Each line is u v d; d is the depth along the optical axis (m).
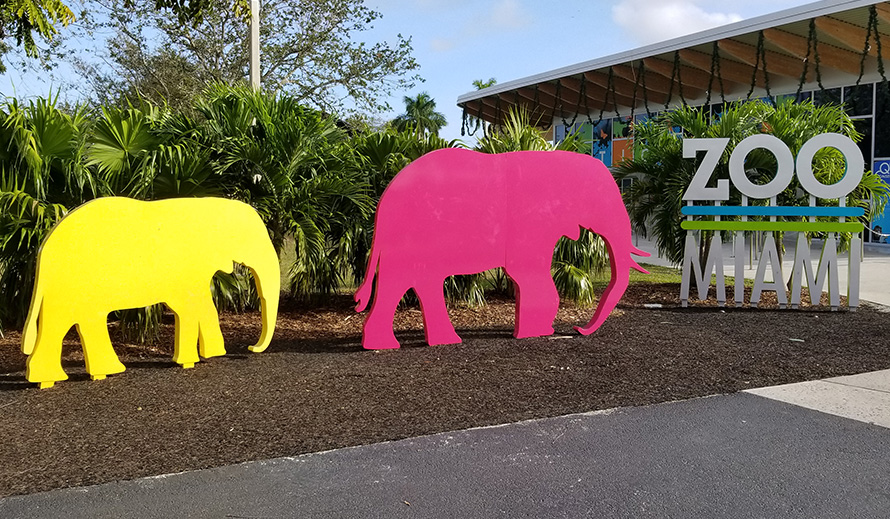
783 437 4.04
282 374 5.40
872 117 19.95
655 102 27.19
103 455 3.70
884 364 5.81
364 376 5.35
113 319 7.30
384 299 6.29
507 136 9.23
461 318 8.00
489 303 8.98
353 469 3.54
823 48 19.05
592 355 6.10
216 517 3.02
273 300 5.96
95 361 5.14
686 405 4.66
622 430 4.15
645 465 3.62
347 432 4.09
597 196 6.97
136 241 5.19
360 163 8.50
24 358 5.83
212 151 7.47
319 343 6.62
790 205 9.57
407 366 5.68
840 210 8.56
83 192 6.57
